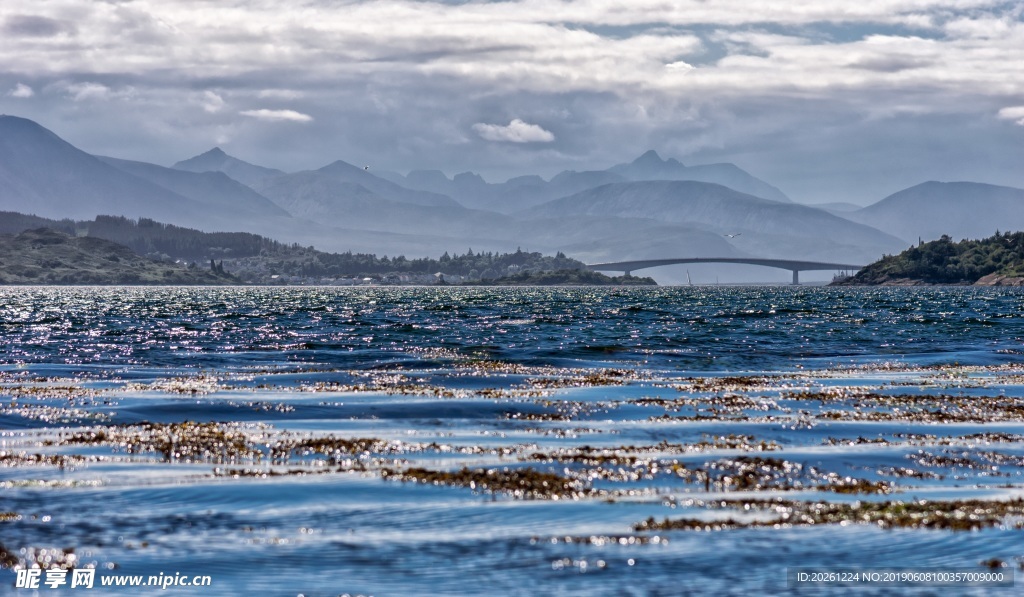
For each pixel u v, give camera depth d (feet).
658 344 552.41
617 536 136.15
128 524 142.72
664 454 197.47
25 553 129.39
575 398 293.43
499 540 134.92
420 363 422.41
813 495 162.09
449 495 159.22
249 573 121.90
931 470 186.29
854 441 218.59
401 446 206.28
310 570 123.34
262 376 359.87
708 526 141.18
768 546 131.54
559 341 578.25
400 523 142.51
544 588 115.75
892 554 128.06
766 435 225.97
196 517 146.00
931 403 286.05
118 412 262.67
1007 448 209.67
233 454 196.85
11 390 308.40
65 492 161.27
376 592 114.83
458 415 258.78
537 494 160.04
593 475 176.04
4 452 198.39
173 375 366.84
